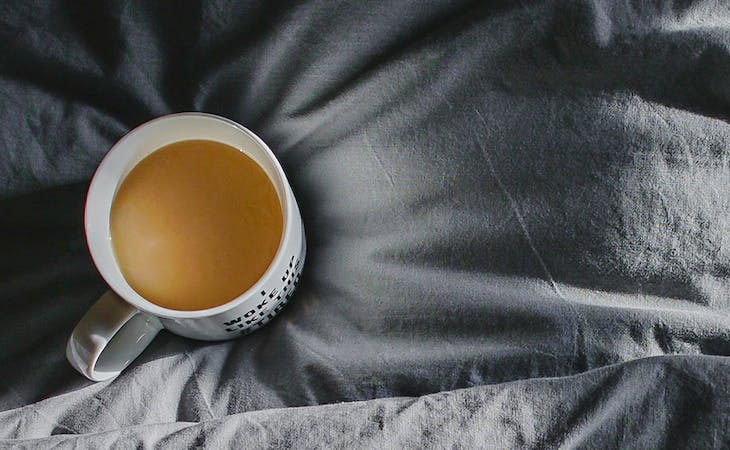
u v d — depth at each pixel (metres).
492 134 0.45
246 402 0.46
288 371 0.46
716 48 0.43
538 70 0.44
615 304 0.44
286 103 0.47
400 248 0.47
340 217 0.48
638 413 0.41
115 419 0.45
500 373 0.44
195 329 0.45
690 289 0.43
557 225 0.44
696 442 0.40
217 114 0.48
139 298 0.43
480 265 0.45
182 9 0.45
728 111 0.43
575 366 0.43
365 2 0.44
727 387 0.40
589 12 0.43
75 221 0.49
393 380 0.44
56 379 0.47
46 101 0.46
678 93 0.43
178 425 0.43
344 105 0.46
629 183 0.43
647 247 0.43
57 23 0.45
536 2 0.43
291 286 0.47
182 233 0.45
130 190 0.45
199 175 0.45
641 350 0.43
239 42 0.46
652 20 0.43
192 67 0.47
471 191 0.45
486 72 0.45
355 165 0.47
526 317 0.44
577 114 0.44
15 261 0.49
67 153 0.47
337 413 0.42
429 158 0.46
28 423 0.45
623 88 0.44
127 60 0.46
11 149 0.47
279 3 0.45
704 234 0.43
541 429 0.41
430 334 0.45
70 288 0.49
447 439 0.41
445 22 0.45
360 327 0.46
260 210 0.45
